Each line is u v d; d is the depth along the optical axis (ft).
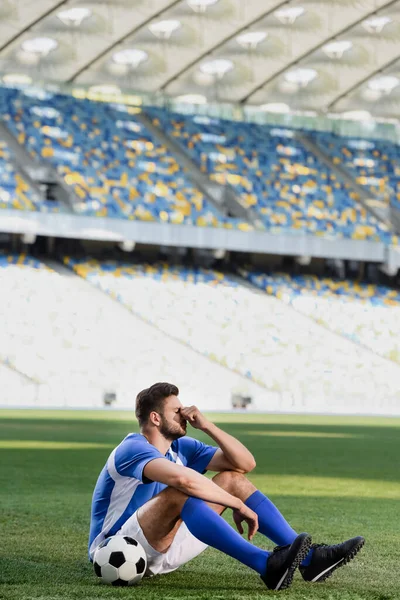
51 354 184.24
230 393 184.24
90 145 238.07
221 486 25.39
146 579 25.32
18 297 200.13
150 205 227.20
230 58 217.77
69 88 248.11
